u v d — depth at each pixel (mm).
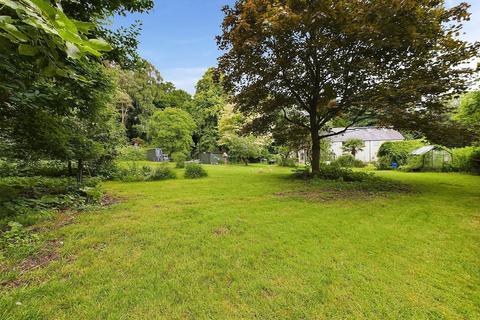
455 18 6867
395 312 1872
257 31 7250
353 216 4309
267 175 10938
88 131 8242
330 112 9164
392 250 2961
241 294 2078
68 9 3480
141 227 3561
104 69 7215
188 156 21672
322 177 8992
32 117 4445
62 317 1739
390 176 10961
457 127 7277
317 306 1935
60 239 3064
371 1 6664
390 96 6707
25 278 2188
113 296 1986
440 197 5984
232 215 4266
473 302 1995
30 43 989
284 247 3008
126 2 4785
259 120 10297
